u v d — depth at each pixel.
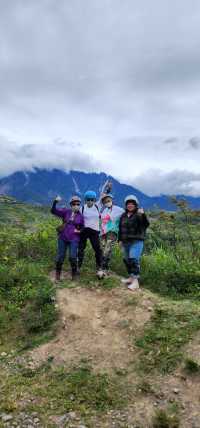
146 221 5.09
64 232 5.43
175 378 3.20
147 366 3.40
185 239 6.94
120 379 3.30
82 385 3.25
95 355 3.68
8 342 4.11
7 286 5.20
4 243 6.40
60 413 2.94
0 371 3.56
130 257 5.07
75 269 5.39
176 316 4.05
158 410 2.88
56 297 4.77
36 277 5.42
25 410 2.98
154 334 3.80
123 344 3.79
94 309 4.50
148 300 4.50
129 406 2.98
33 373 3.50
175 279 5.25
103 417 2.88
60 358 3.69
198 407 2.87
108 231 5.41
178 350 3.49
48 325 4.27
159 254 6.18
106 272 5.56
